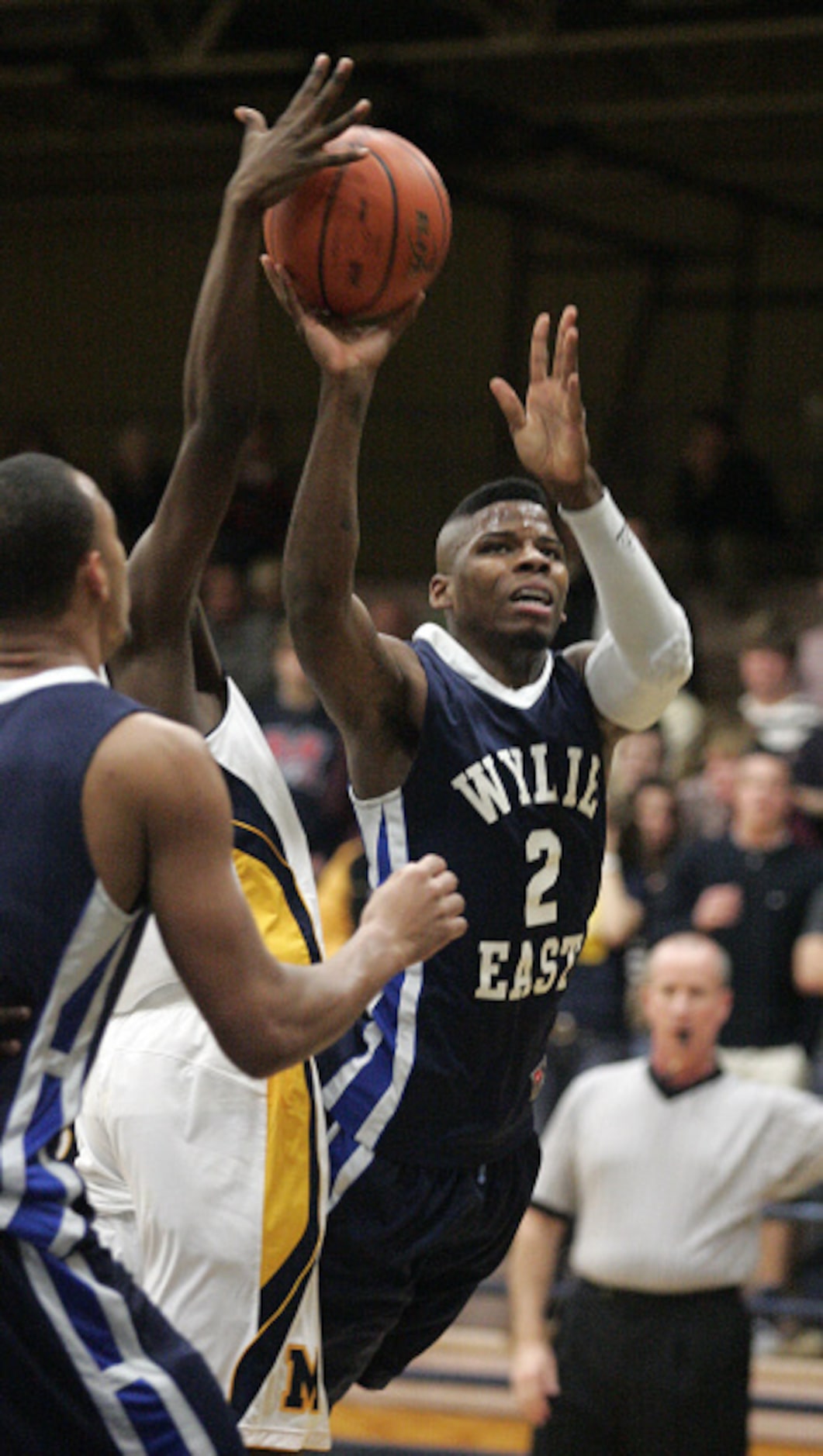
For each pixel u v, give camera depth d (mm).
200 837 3996
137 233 30266
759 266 28359
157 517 5191
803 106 24375
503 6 20656
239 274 4938
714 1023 8523
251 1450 5133
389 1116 5406
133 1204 5309
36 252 30938
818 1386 10273
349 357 5117
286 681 15164
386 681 5355
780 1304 9992
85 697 4059
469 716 5461
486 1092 5492
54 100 27359
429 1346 6105
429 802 5398
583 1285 8609
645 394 28656
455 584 5664
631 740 13734
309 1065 5375
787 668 14461
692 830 14008
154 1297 5137
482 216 29078
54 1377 3982
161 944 5355
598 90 25188
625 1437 8414
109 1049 5344
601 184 28859
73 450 30703
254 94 23719
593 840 5672
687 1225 8398
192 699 5301
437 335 29359
